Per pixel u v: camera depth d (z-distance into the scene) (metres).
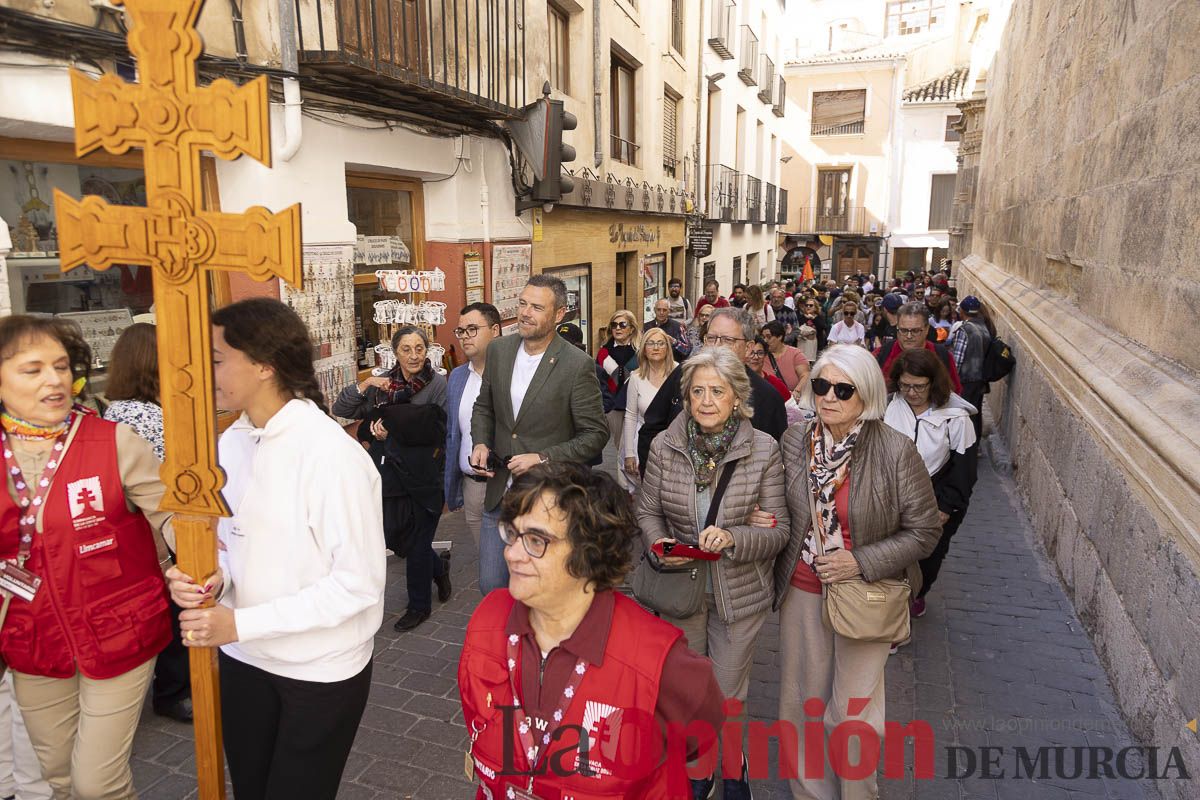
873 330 14.46
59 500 2.20
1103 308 5.17
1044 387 6.49
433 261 7.30
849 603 2.64
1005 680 4.08
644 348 5.05
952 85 29.09
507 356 3.82
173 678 3.55
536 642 1.63
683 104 15.96
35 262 3.96
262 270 1.59
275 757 2.14
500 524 1.60
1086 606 4.62
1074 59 6.48
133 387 3.15
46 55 3.57
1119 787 3.23
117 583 2.30
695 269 17.77
